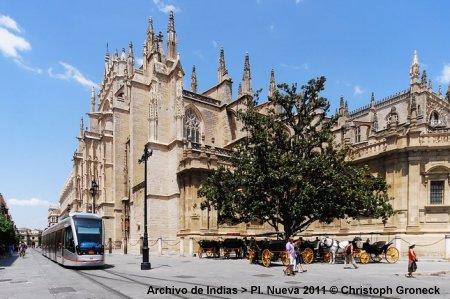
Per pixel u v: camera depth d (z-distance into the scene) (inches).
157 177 1956.2
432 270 871.1
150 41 2315.5
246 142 1302.9
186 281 759.1
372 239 1429.6
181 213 1849.2
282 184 1115.9
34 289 697.6
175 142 1945.1
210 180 1327.5
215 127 2325.3
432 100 2596.0
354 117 3056.1
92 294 614.2
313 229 1702.8
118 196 2433.6
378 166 1496.1
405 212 1354.6
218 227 1777.8
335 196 1112.8
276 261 1189.7
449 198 1304.1
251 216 1174.3
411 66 2603.3
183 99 2074.3
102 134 2723.9
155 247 1878.7
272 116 1322.6
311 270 914.7
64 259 1165.1
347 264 1018.7
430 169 1328.7
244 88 2404.0
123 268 1106.7
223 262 1222.9
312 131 1288.1
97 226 1159.6
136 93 2218.3
